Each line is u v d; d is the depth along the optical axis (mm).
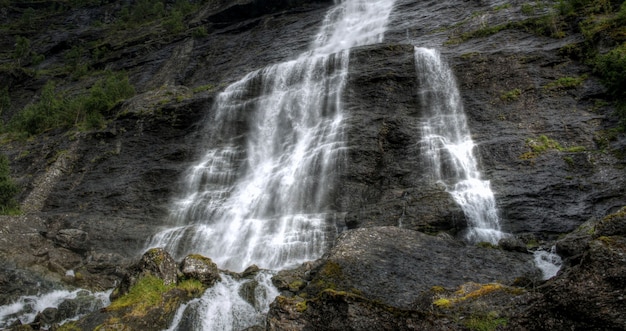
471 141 17594
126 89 34438
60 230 17734
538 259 11164
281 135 22406
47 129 32688
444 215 13523
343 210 16625
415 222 13648
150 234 17969
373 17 35250
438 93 20531
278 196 18422
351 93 21672
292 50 34781
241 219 18109
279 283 12164
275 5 45438
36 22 73750
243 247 16219
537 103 18141
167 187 21250
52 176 24047
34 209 22156
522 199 14047
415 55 22672
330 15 39438
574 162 14805
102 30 62562
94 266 15602
